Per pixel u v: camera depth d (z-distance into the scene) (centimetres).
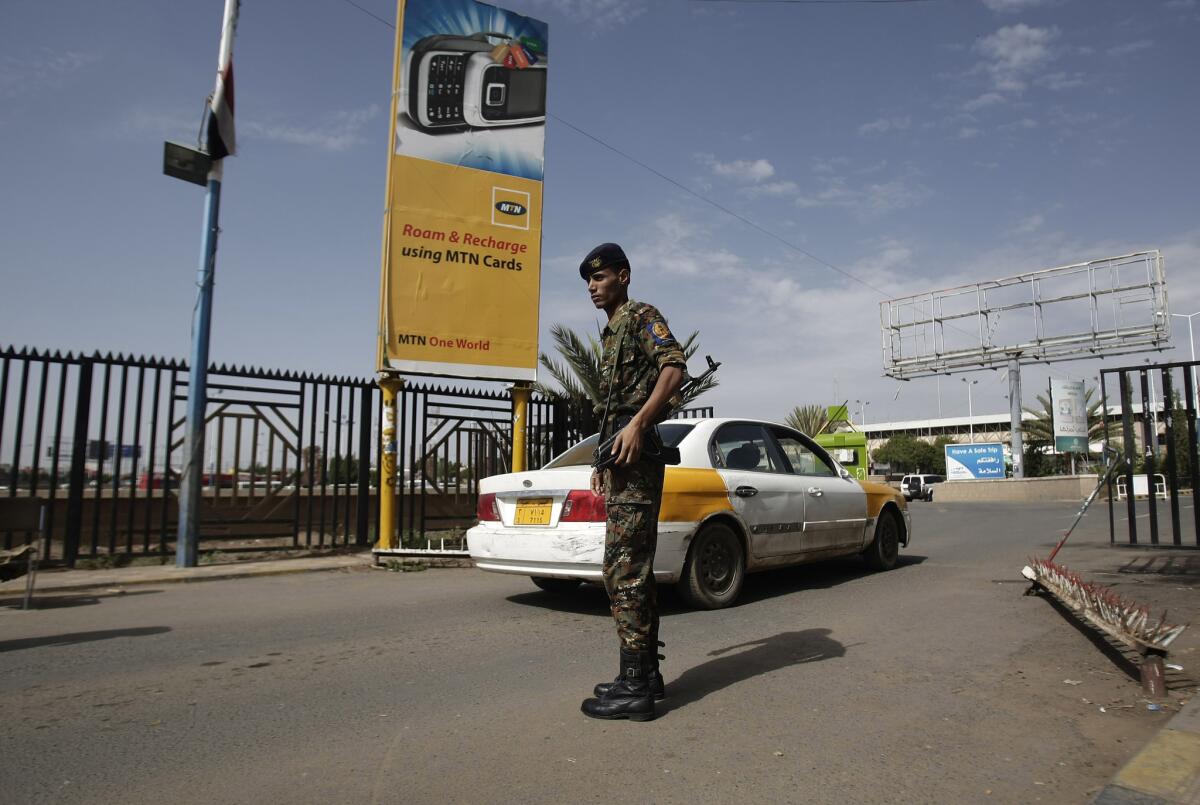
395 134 874
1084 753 267
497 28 945
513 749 274
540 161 952
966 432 8781
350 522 1116
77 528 765
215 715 313
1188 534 1116
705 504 527
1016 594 576
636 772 253
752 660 391
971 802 230
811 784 243
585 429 1111
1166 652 330
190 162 807
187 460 775
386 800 233
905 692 336
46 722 304
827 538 639
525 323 927
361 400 930
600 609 543
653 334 307
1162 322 2873
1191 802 217
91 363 776
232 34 820
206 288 808
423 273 873
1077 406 3419
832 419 2659
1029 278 3212
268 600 590
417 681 361
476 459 973
